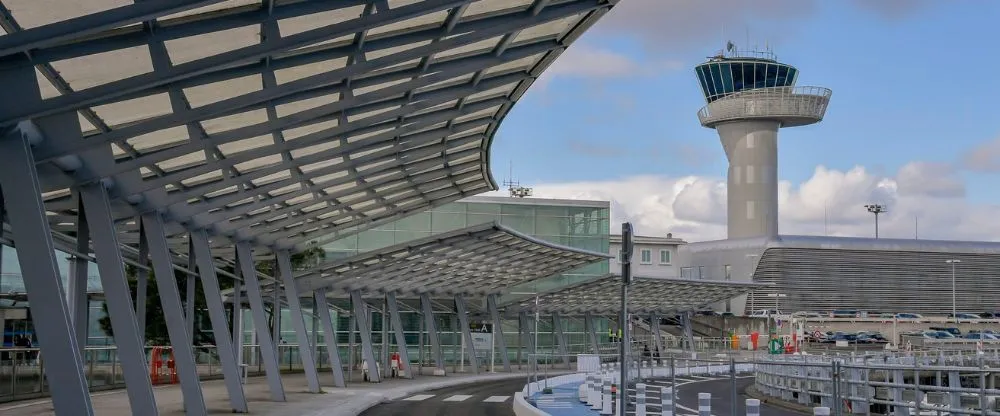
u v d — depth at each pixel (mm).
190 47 13992
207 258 24984
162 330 38312
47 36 10523
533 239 38438
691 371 56531
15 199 13047
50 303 13109
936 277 125188
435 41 15328
